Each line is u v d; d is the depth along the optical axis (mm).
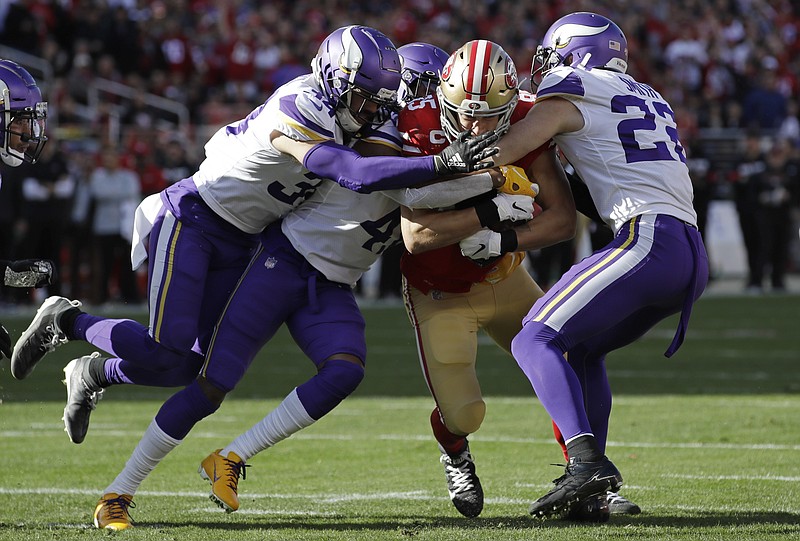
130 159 51844
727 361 35156
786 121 66875
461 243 15383
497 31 72125
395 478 18797
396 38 70875
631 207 15141
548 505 14227
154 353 16078
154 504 16703
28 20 60281
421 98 15820
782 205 59812
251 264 16156
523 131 15047
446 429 16109
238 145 16125
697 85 72000
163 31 65438
